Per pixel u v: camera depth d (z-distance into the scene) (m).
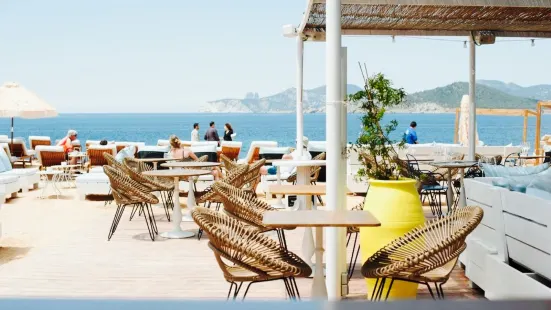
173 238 7.63
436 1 6.87
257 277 3.69
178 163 9.84
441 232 3.96
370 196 4.45
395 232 4.25
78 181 11.43
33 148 21.47
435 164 8.12
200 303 1.09
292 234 7.79
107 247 7.09
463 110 13.98
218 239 3.58
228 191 5.63
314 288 3.86
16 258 6.52
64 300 1.11
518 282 4.08
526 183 4.93
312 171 10.35
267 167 12.31
